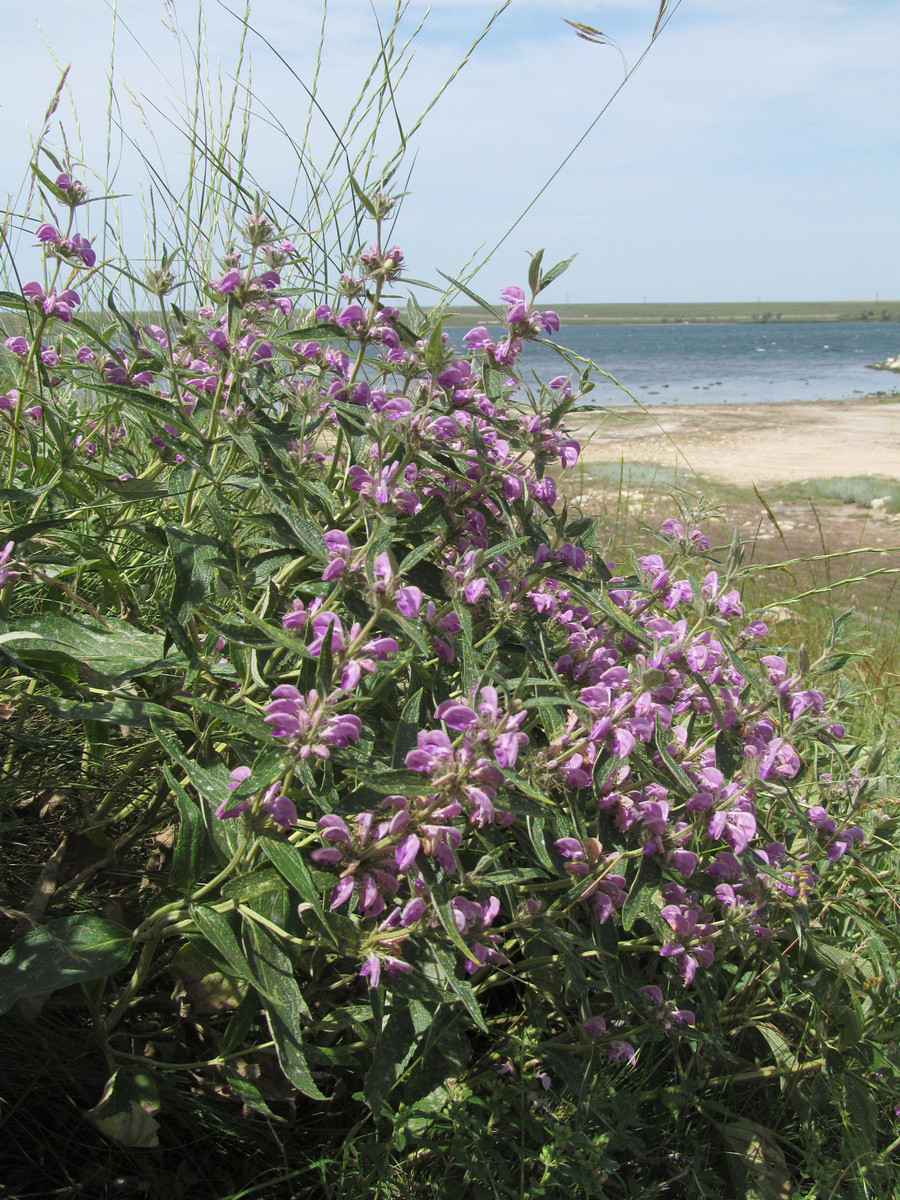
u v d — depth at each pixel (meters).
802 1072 2.19
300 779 1.54
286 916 1.68
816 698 1.99
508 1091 1.83
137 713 1.79
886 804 2.63
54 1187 1.64
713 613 2.01
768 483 13.72
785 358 69.94
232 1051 1.76
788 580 7.32
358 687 1.70
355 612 1.71
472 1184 1.79
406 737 1.65
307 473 2.16
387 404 1.97
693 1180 1.95
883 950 2.32
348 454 2.19
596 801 1.83
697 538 2.28
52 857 2.00
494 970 2.02
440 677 1.86
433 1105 1.77
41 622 1.96
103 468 2.42
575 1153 1.79
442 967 1.48
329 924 1.54
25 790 2.04
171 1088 1.74
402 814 1.45
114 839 2.14
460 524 2.11
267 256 2.36
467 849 1.85
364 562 1.62
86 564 2.05
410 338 2.09
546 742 2.13
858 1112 2.08
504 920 2.04
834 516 11.41
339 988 2.00
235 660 1.92
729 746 2.00
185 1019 1.89
